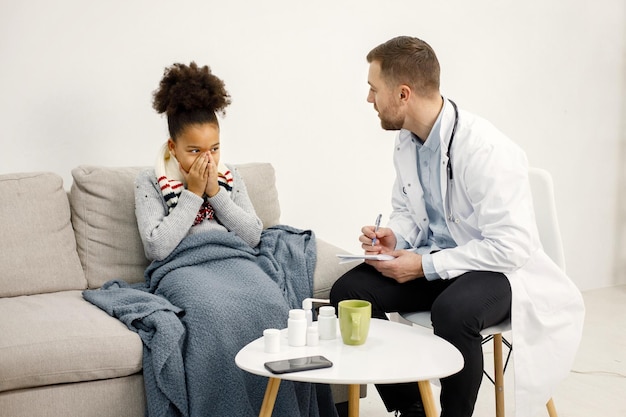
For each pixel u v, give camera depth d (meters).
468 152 1.93
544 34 3.38
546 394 1.87
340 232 2.98
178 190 2.15
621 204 3.75
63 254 2.17
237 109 2.69
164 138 2.57
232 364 1.84
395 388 1.98
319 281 2.18
